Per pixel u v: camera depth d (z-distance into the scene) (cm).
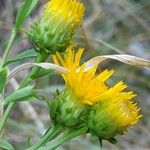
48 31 13
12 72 13
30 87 13
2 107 13
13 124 25
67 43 13
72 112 13
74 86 13
